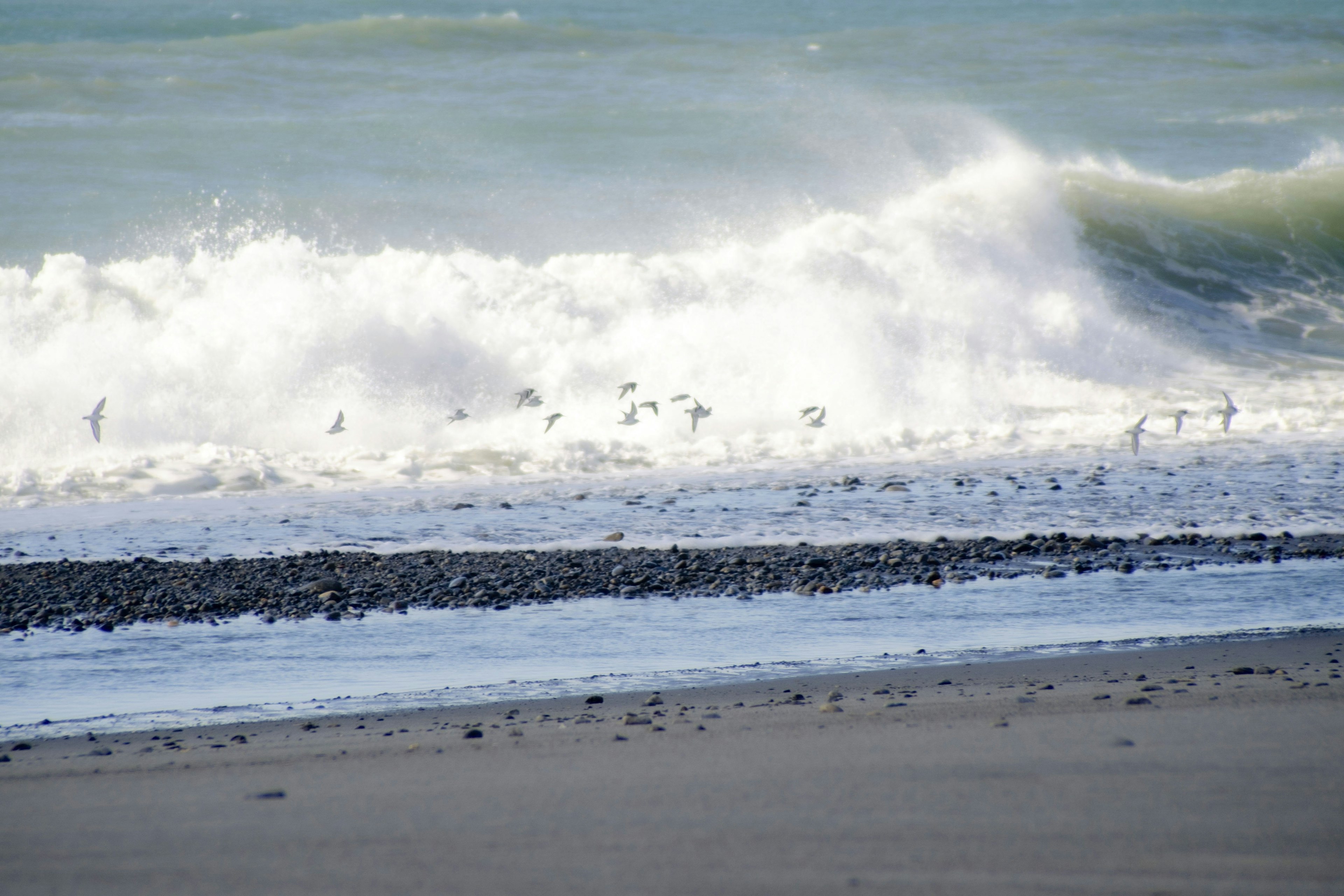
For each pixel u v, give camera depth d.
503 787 21.28
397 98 143.25
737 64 172.50
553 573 44.72
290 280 77.50
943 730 24.70
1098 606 39.75
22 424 65.00
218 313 73.75
